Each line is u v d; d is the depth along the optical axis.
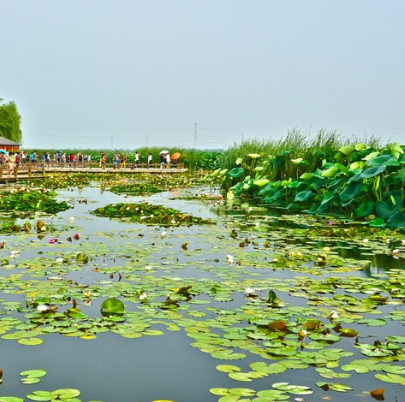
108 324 3.29
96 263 5.27
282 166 14.02
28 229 7.70
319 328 3.26
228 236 7.29
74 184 21.36
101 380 2.52
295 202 11.54
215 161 35.06
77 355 2.84
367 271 5.05
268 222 8.91
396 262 5.48
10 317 3.42
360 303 3.88
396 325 3.40
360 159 10.84
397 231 7.71
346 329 3.22
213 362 2.75
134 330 3.19
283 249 6.23
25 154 38.69
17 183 21.16
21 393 2.34
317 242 6.80
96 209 10.77
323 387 2.44
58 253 5.81
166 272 4.89
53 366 2.69
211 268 5.10
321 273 4.93
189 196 15.29
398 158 8.75
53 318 3.40
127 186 18.81
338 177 10.18
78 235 6.87
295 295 4.09
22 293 4.04
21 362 2.74
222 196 14.79
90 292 4.05
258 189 14.66
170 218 8.98
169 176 28.39
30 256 5.62
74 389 2.38
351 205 9.70
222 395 2.32
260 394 2.32
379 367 2.66
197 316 3.50
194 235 7.35
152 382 2.50
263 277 4.74
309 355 2.81
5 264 5.14
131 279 4.55
